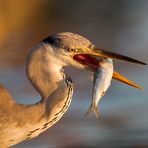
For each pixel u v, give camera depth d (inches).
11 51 803.4
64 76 365.4
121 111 594.2
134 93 633.0
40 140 529.7
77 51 360.5
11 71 698.2
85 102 604.4
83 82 661.3
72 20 1074.1
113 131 553.3
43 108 364.2
